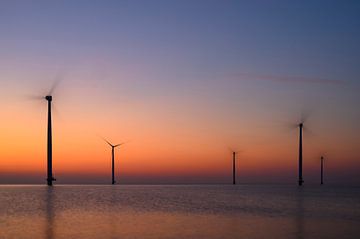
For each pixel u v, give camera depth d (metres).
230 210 63.81
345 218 55.31
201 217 53.19
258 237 39.28
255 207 70.94
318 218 54.78
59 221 47.91
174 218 51.66
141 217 52.34
